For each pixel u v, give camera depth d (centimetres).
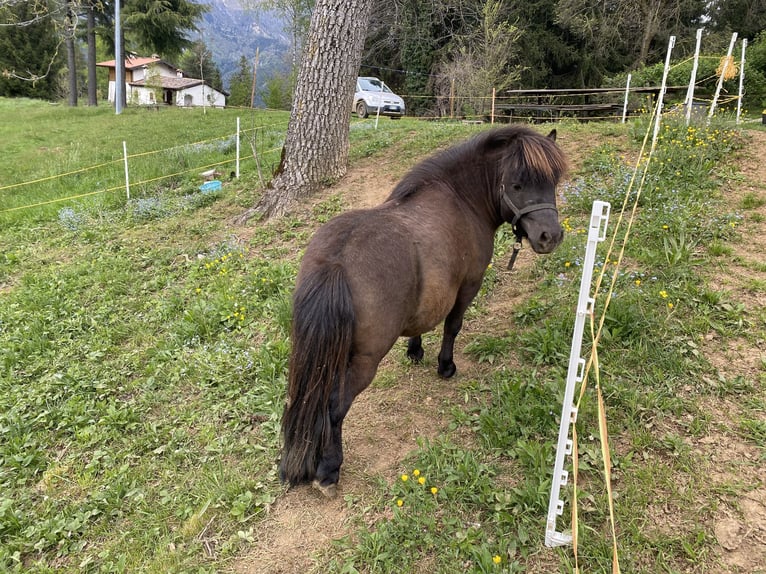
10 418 405
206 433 376
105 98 5238
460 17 2288
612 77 2308
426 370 420
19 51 3897
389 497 307
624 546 258
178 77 4981
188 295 581
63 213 941
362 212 298
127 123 1966
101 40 3047
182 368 452
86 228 868
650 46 2305
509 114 1661
